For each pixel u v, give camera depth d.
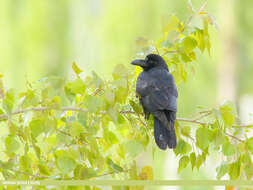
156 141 9.09
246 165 7.78
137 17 22.69
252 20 26.17
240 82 27.23
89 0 24.36
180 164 8.18
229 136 8.16
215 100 25.84
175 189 20.41
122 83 6.83
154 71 10.75
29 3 24.16
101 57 22.47
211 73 24.62
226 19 26.75
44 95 6.53
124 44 22.30
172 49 10.00
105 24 23.11
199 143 7.70
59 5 24.45
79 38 24.14
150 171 7.56
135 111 8.15
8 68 22.47
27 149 6.86
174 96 10.18
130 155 7.47
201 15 9.46
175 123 9.40
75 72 7.16
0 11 23.56
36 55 23.12
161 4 22.28
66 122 7.05
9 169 6.71
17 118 7.39
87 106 6.80
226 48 26.98
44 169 6.85
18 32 23.62
